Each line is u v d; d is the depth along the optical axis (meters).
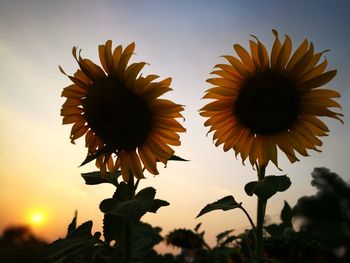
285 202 0.54
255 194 0.42
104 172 0.47
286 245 0.45
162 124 0.46
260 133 0.52
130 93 0.44
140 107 0.45
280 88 0.49
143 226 0.56
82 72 0.46
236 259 0.56
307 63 0.48
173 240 0.65
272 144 0.51
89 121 0.47
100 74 0.45
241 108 0.51
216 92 0.51
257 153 0.51
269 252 0.48
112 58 0.44
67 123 0.48
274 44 0.49
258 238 0.45
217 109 0.52
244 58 0.50
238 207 0.45
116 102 0.44
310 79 0.49
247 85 0.51
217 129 0.53
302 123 0.51
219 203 0.46
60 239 0.44
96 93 0.45
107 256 0.43
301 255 0.44
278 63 0.49
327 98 0.49
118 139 0.46
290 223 0.53
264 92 0.50
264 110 0.51
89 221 0.44
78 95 0.47
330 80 0.48
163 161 0.46
